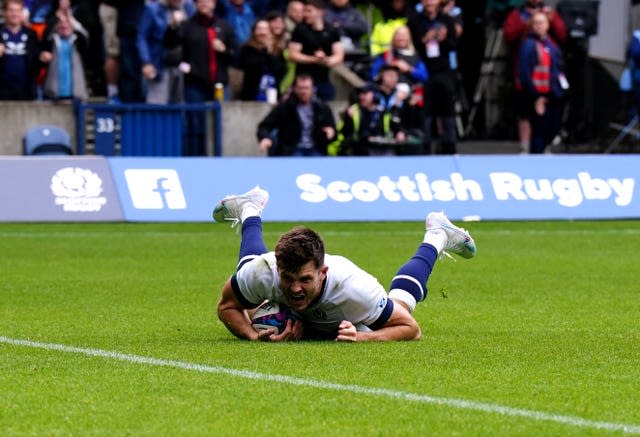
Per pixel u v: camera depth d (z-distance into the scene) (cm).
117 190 2931
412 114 3319
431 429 976
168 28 3497
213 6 3541
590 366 1254
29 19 3766
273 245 2495
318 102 3253
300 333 1373
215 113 3488
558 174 3052
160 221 2919
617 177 3075
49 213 2886
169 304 1762
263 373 1190
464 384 1148
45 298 1825
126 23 3628
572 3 4016
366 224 2972
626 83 3988
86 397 1088
